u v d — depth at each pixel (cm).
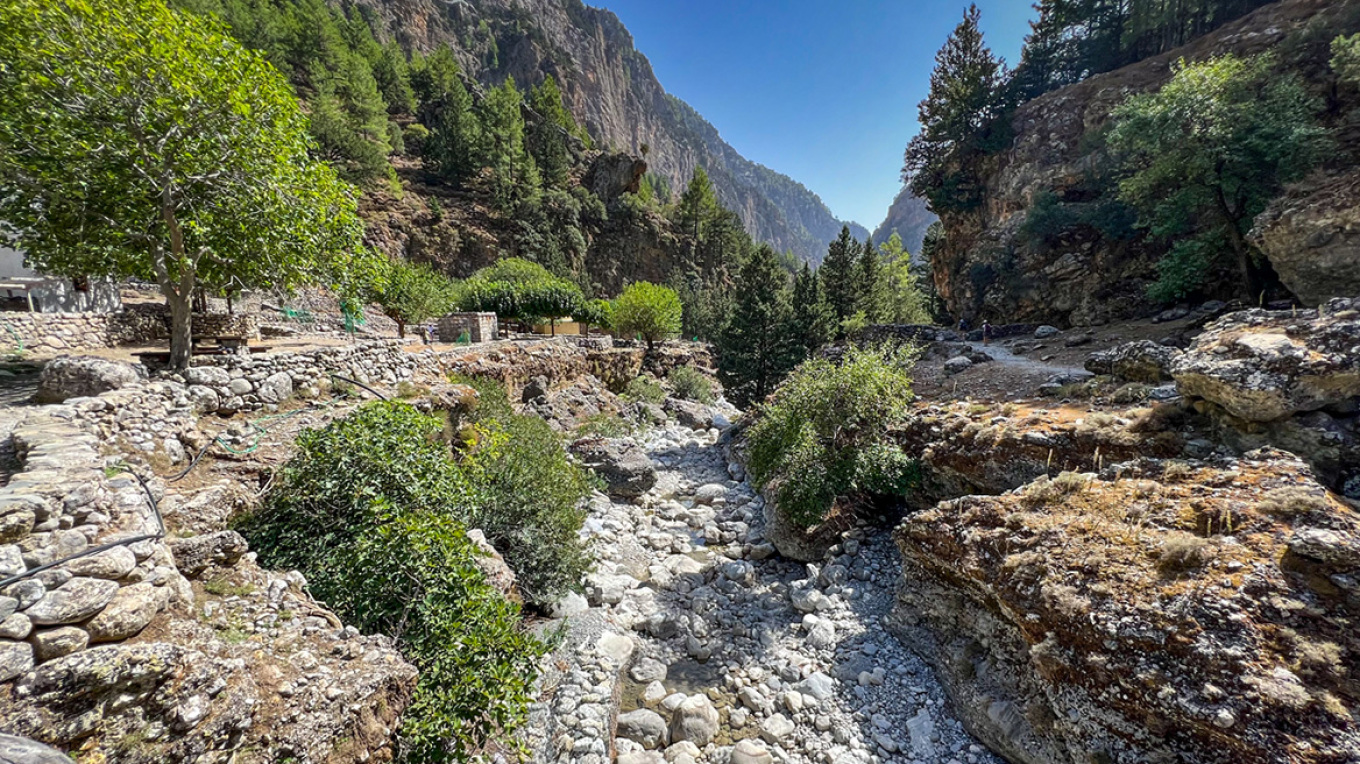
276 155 1075
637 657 970
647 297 4475
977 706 809
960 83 3956
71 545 402
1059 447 1041
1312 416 788
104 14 881
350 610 626
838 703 866
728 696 898
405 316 2908
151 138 954
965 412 1382
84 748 314
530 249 7956
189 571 543
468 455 1098
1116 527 756
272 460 880
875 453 1327
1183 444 904
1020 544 817
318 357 1240
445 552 669
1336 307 864
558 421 2300
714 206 10981
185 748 360
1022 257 3350
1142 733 600
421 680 572
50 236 998
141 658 346
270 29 7594
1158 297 2277
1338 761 475
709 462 2338
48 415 669
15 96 864
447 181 8412
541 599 970
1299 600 577
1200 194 1916
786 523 1407
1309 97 2045
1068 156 3284
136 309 1442
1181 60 2042
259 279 1183
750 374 3466
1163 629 609
